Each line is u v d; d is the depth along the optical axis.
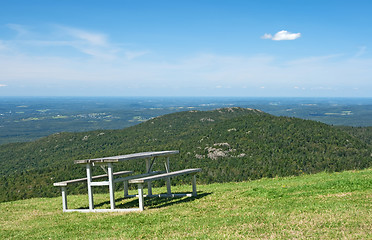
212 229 9.24
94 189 34.53
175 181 36.94
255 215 10.29
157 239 8.74
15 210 14.61
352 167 42.62
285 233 8.38
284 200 12.23
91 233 9.93
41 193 42.28
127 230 9.87
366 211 9.60
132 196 16.02
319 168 43.19
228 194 14.38
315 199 11.93
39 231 10.56
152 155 14.24
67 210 13.49
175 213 11.55
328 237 7.85
